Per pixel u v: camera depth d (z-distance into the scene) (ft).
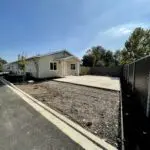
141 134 11.96
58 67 70.59
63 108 19.49
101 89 34.45
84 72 91.91
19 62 67.00
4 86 42.86
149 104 15.14
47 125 14.11
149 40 108.78
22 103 22.98
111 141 10.82
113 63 157.89
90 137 11.39
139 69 21.34
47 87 39.04
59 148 10.08
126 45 114.11
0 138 11.57
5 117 16.42
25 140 11.22
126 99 25.25
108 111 17.90
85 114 16.92
